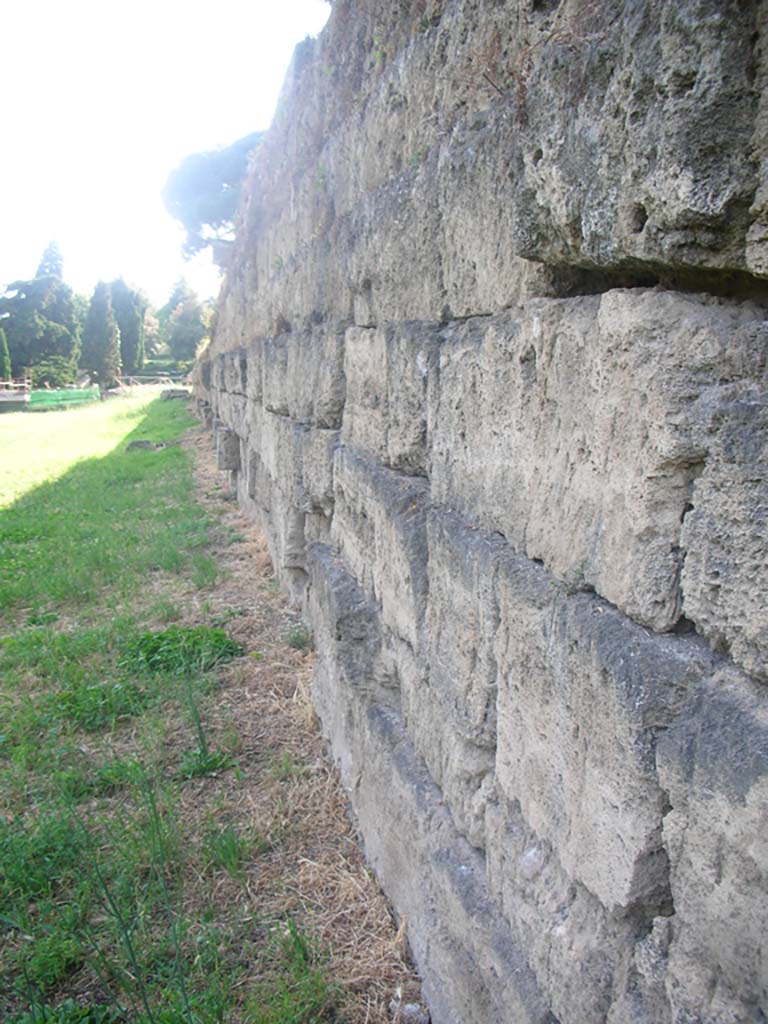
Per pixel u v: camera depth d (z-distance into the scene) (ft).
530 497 6.24
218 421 44.32
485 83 7.50
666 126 4.33
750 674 4.20
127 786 12.57
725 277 4.71
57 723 14.71
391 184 10.14
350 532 11.84
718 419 4.26
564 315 5.68
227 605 20.98
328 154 14.53
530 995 6.21
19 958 9.07
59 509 36.96
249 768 12.96
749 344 4.26
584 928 5.59
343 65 13.47
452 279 8.06
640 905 4.95
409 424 9.23
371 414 11.00
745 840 3.95
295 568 19.15
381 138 11.00
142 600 21.98
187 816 11.64
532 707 6.15
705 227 4.31
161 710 14.99
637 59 4.51
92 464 53.16
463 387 7.52
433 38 8.93
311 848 10.98
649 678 4.64
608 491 5.14
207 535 28.76
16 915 9.59
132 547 27.66
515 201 6.03
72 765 13.17
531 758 6.23
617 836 4.99
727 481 4.23
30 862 10.61
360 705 10.87
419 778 8.91
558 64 5.34
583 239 5.26
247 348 28.60
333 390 13.66
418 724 8.96
